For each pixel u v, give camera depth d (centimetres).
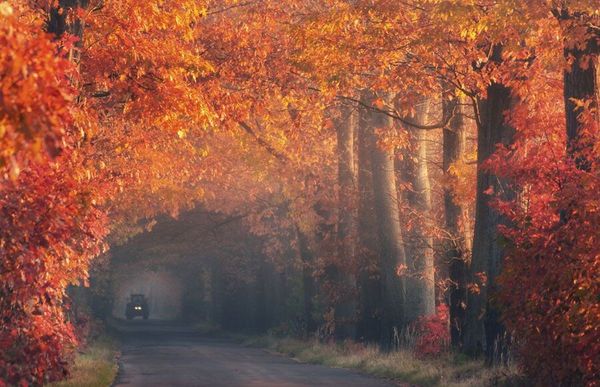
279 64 6200
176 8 4788
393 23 5512
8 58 1498
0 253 2736
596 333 3338
